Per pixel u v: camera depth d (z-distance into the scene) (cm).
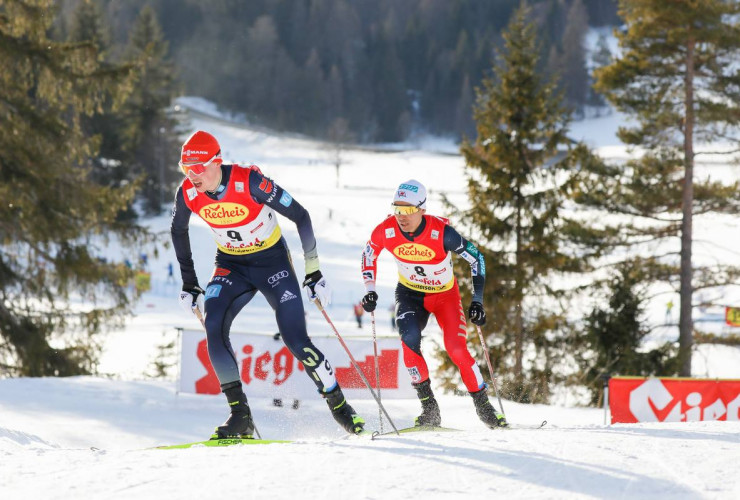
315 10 19162
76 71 2103
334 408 650
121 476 418
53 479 416
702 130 2558
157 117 7762
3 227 2089
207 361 1441
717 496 380
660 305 4306
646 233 2581
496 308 2419
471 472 424
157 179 7750
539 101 2541
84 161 2202
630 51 2619
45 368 2142
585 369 2411
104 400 1402
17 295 2152
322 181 11138
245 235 624
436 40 19612
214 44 18000
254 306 4647
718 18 2417
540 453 476
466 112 16762
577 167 2588
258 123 17038
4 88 2061
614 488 394
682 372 2428
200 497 372
